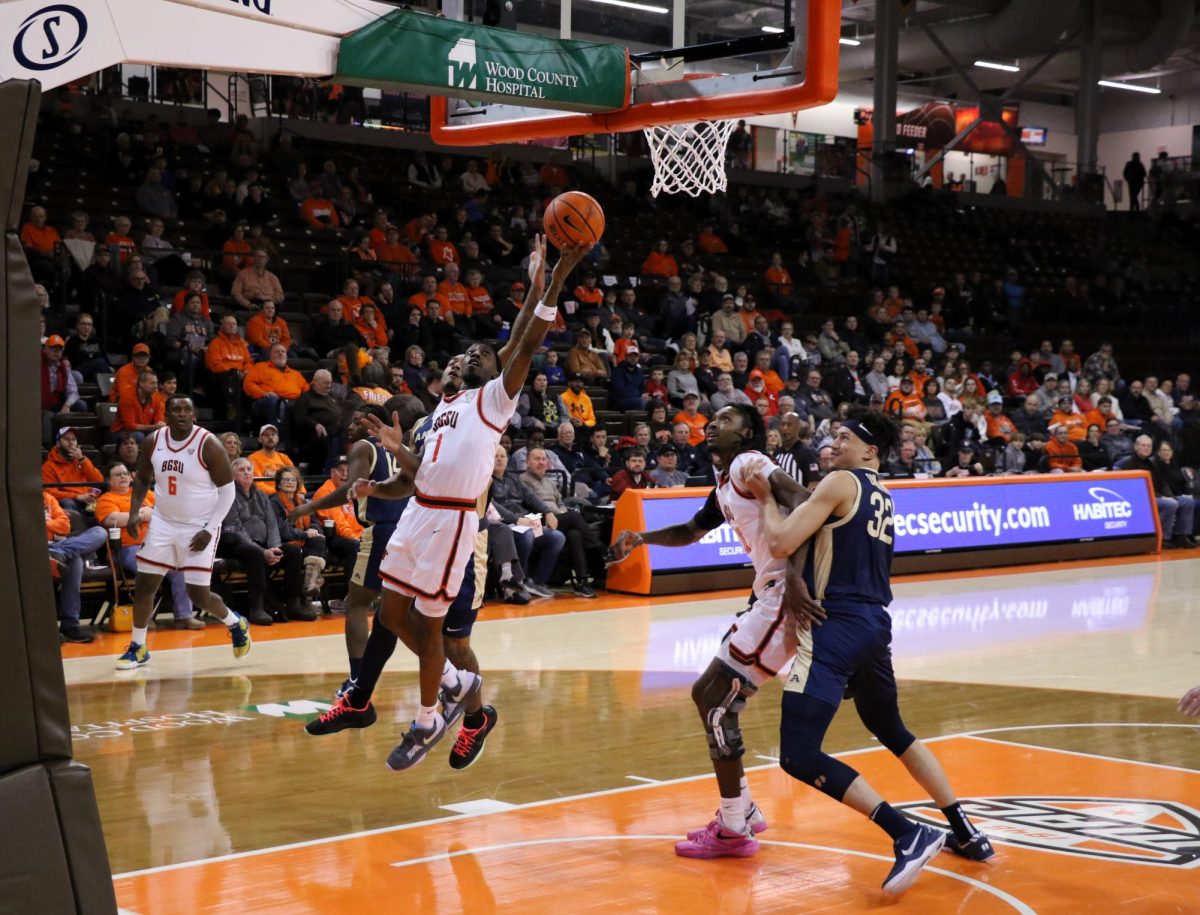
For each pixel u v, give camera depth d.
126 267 14.68
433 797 5.96
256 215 17.39
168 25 4.97
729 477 5.16
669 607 12.32
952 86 34.66
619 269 20.83
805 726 4.68
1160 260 30.52
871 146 30.84
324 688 8.54
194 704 8.03
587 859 5.05
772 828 5.50
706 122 7.48
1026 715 7.84
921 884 4.75
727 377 16.22
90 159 17.64
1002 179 32.56
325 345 14.78
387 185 20.05
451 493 5.19
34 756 2.78
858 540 4.82
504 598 12.67
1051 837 5.35
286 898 4.57
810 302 22.59
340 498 6.64
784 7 6.80
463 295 16.62
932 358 21.25
